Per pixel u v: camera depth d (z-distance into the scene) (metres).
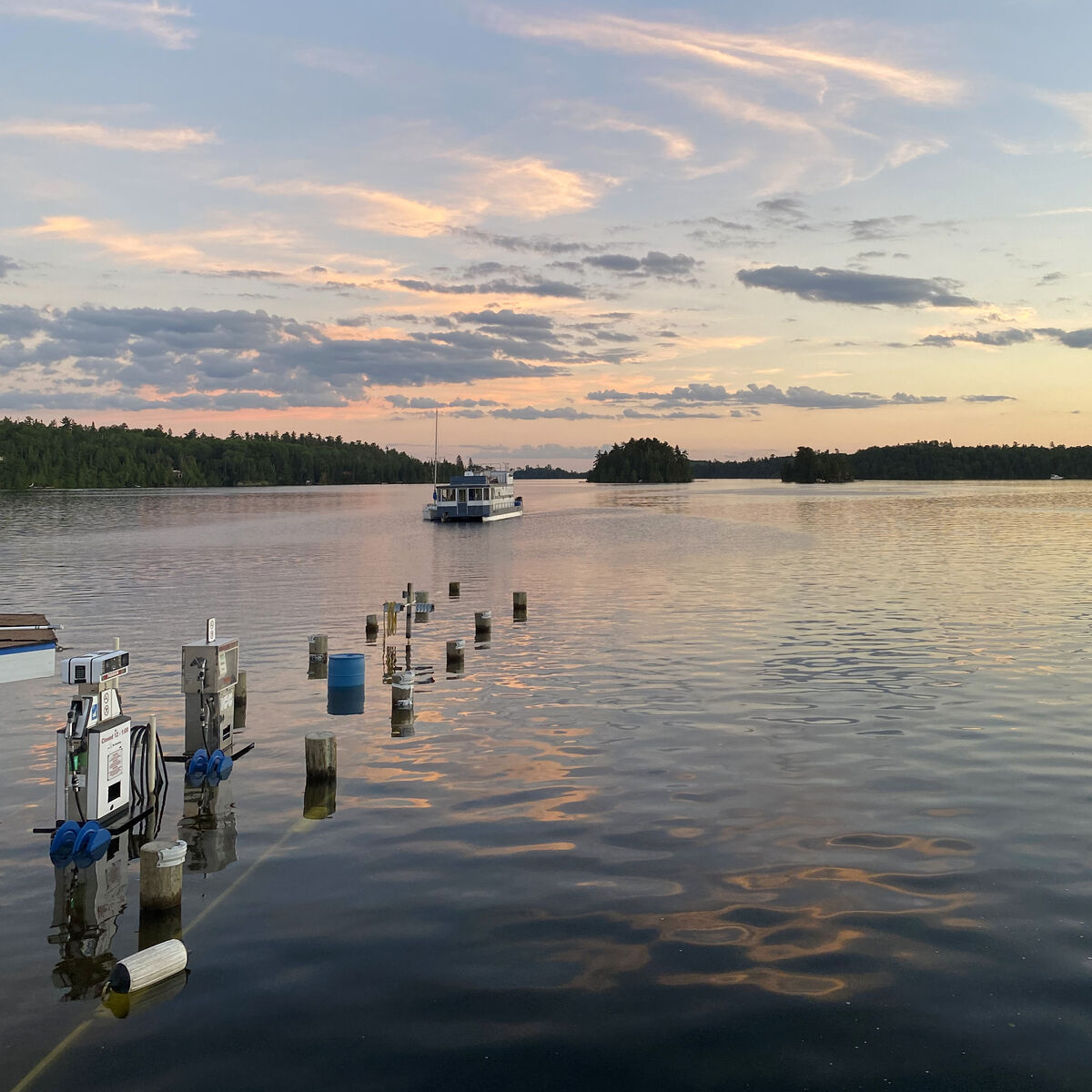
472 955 10.05
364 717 20.80
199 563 61.12
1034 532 87.19
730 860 12.49
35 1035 8.73
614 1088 7.83
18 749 18.59
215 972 9.80
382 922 10.86
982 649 28.05
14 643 20.22
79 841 13.05
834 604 38.56
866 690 22.61
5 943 10.61
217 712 17.48
